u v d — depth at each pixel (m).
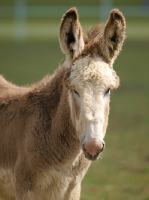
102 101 12.57
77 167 14.64
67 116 14.12
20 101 15.57
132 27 92.12
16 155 15.08
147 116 35.62
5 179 15.48
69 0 122.44
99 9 82.12
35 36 81.50
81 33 13.23
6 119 15.57
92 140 12.16
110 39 13.26
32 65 55.59
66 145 14.29
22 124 15.08
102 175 24.41
